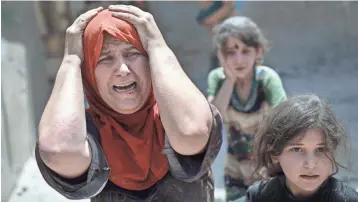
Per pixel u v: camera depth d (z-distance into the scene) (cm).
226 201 375
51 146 179
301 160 237
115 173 202
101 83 199
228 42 352
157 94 187
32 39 720
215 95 379
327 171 240
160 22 1044
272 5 1095
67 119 182
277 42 1088
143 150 202
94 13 204
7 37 632
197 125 183
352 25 1092
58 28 750
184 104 184
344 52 1075
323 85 909
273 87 351
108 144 203
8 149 515
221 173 539
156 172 204
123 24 197
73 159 180
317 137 238
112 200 204
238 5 972
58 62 749
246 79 354
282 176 253
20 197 511
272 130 248
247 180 363
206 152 190
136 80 199
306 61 1046
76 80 192
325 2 1099
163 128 204
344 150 263
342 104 792
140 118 206
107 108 207
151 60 194
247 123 358
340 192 242
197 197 209
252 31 352
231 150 369
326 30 1101
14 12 668
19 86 585
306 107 240
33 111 669
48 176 186
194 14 1102
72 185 186
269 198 254
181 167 191
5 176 494
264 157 258
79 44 199
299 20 1126
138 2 719
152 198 205
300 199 246
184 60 1029
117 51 197
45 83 735
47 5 741
